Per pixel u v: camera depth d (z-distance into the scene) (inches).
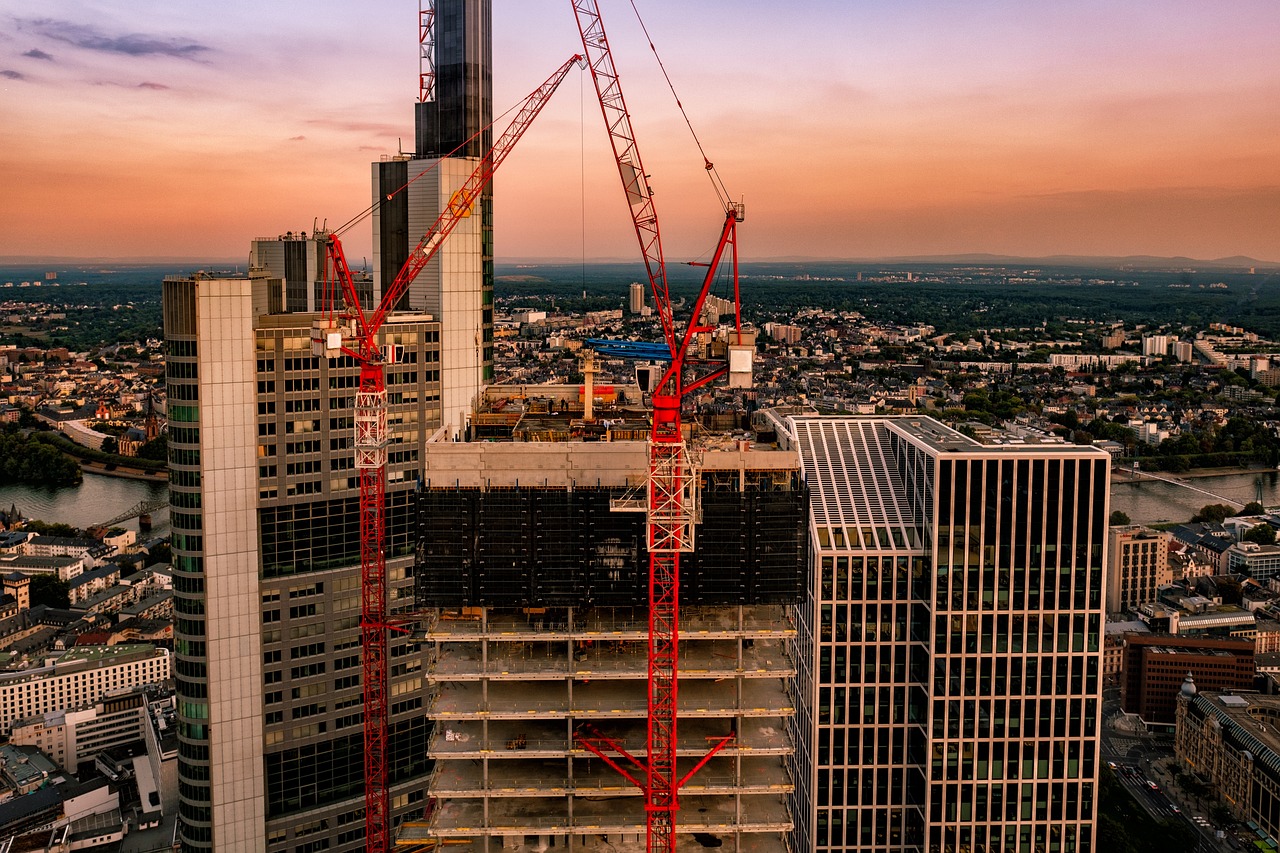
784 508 6520.7
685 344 6884.8
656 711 6387.8
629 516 6437.0
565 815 6530.5
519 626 6545.3
